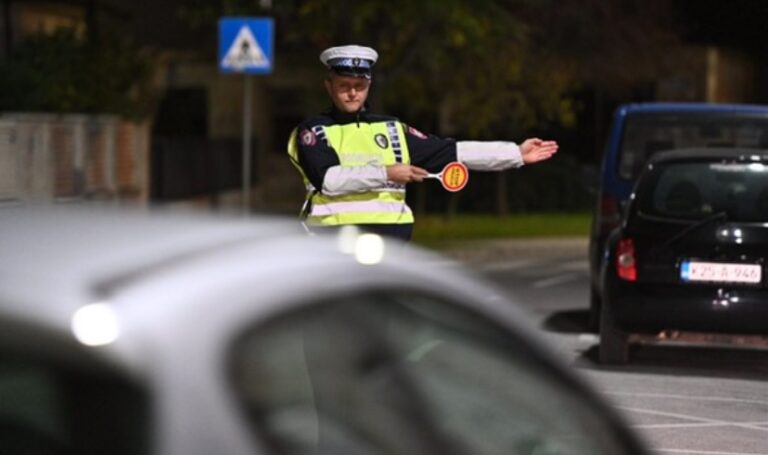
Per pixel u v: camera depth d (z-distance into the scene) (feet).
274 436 16.03
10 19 177.06
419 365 18.30
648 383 74.49
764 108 94.32
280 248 18.44
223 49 138.51
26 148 138.10
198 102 258.37
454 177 47.62
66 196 146.61
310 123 47.93
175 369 15.37
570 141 256.73
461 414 18.45
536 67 211.61
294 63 223.92
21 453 15.43
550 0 213.87
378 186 47.42
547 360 19.88
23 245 17.72
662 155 78.18
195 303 16.08
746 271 74.49
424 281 19.01
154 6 226.17
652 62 242.58
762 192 75.97
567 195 233.35
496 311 19.65
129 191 164.35
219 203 216.95
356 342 17.62
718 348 86.99
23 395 15.55
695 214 75.61
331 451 16.81
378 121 48.21
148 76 169.68
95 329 15.37
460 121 206.80
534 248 163.63
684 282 75.00
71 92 157.17
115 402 15.25
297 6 173.78
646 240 75.61
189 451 15.10
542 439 19.24
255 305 16.51
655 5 242.37
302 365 16.83
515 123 214.07
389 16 165.68
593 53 229.66
